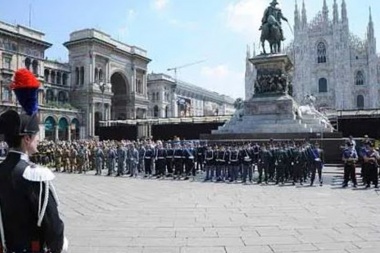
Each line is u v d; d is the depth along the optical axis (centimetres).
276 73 3488
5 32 6606
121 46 9138
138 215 1216
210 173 2478
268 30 3528
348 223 1075
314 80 10406
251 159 2200
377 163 1881
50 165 3628
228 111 16562
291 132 3200
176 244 873
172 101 11512
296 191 1773
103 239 920
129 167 2722
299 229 1007
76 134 7906
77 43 8200
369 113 5812
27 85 330
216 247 845
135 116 9300
